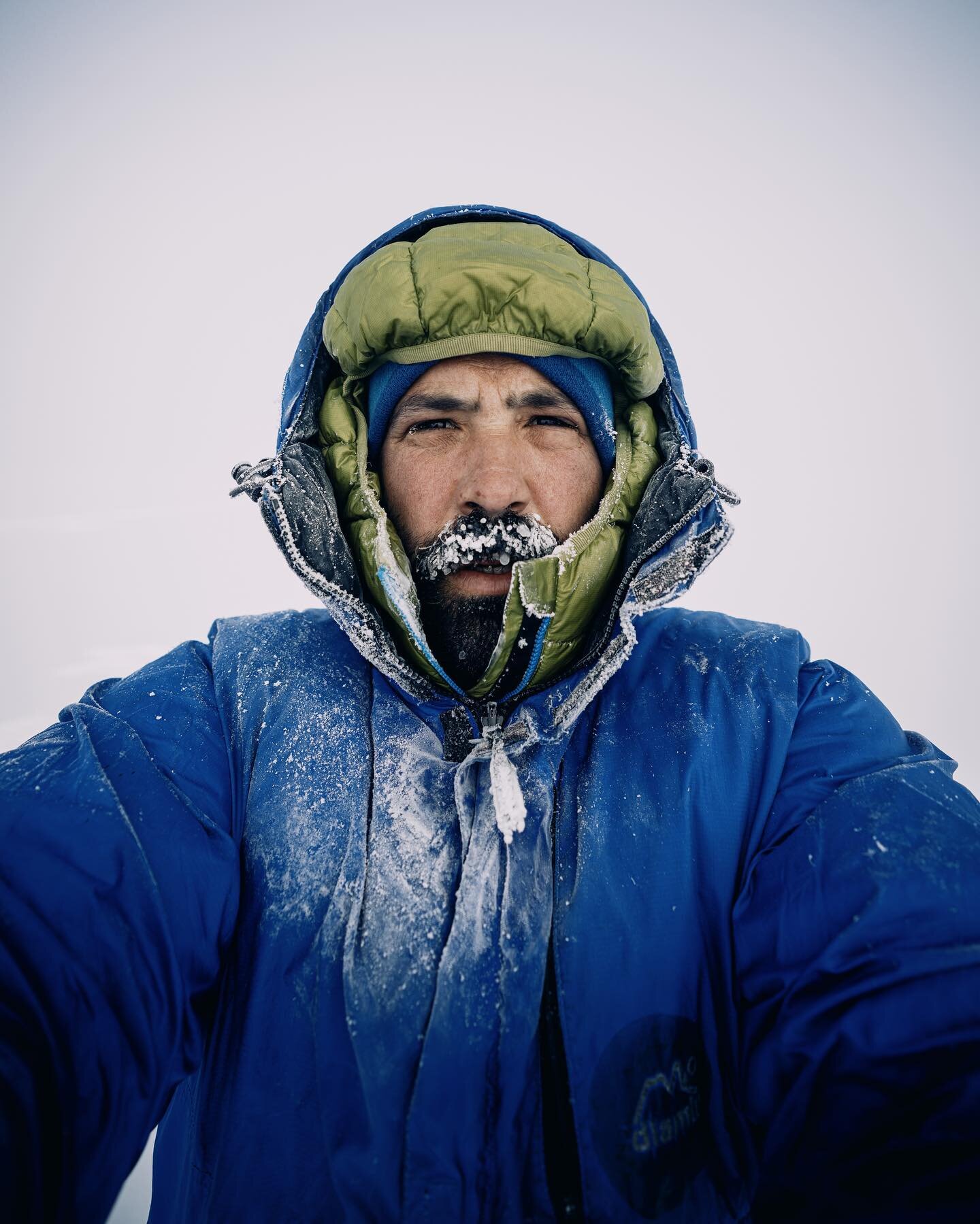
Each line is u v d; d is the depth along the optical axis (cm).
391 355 50
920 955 33
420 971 38
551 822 41
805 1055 35
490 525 47
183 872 39
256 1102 37
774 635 48
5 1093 32
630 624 44
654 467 52
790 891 38
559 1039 37
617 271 56
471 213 57
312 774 43
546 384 50
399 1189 35
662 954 38
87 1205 33
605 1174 35
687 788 41
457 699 48
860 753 42
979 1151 30
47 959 35
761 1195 35
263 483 49
